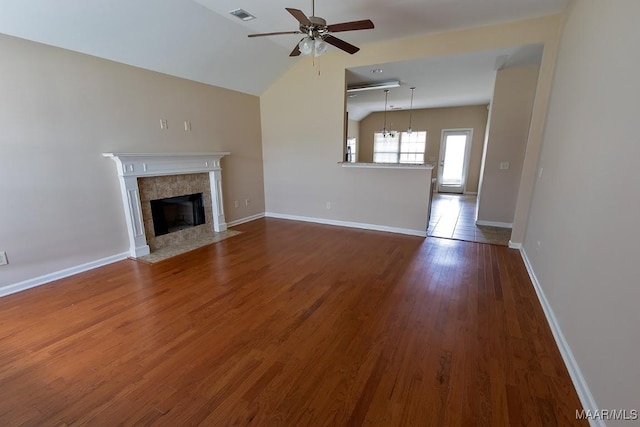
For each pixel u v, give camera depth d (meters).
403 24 3.53
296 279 2.97
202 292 2.71
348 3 3.02
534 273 2.92
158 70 3.67
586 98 2.02
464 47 3.71
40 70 2.69
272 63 4.63
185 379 1.68
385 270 3.19
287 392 1.58
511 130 4.68
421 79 5.24
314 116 4.96
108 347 1.95
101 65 3.12
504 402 1.51
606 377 1.34
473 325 2.18
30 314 2.34
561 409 1.47
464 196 8.55
